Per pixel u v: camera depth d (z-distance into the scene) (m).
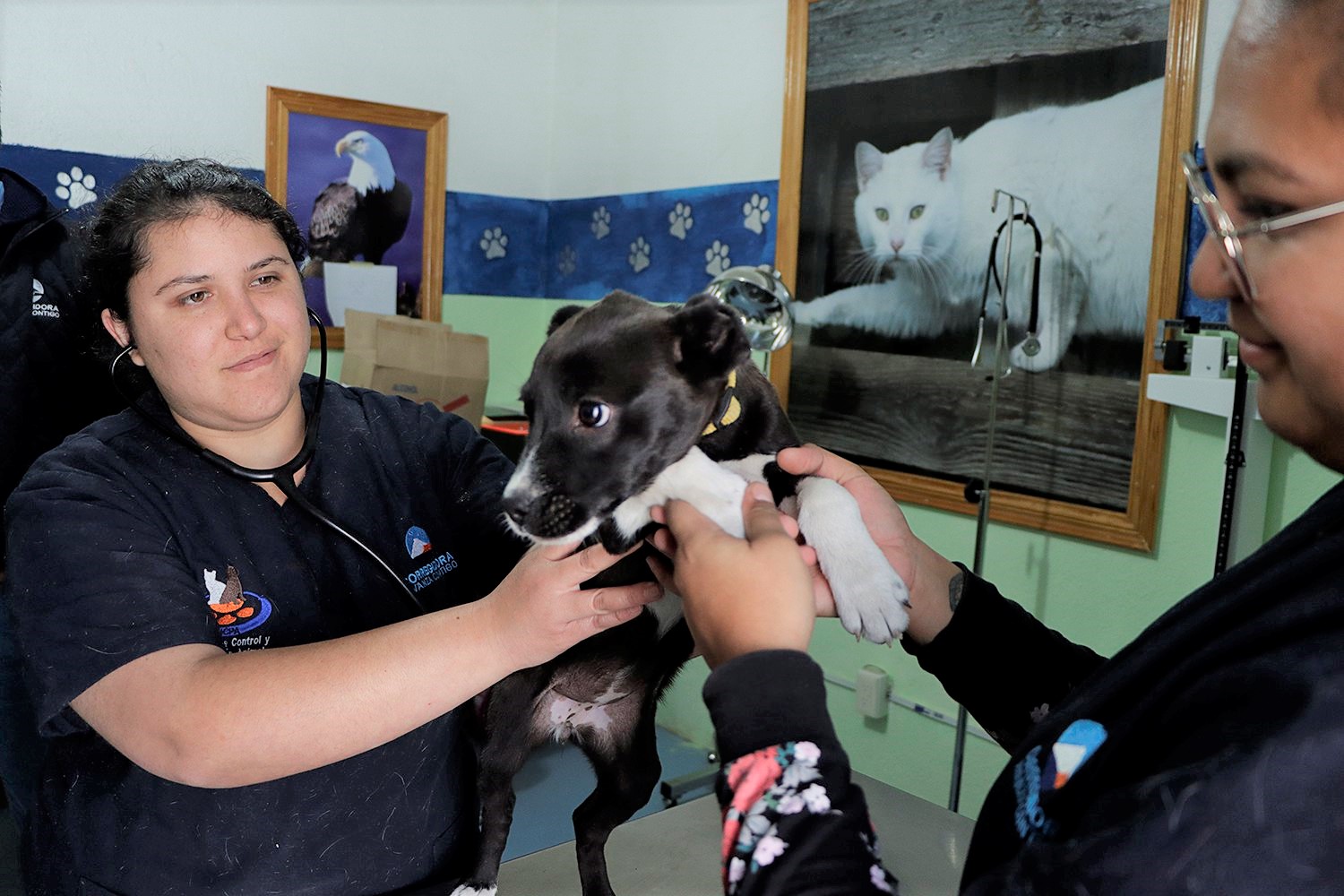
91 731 1.30
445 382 3.33
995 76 2.87
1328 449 0.67
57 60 3.37
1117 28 2.60
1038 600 2.92
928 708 3.18
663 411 1.26
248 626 1.36
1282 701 0.56
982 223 2.94
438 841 1.51
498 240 4.55
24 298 2.43
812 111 3.39
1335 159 0.57
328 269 4.00
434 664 1.12
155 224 1.30
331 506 1.47
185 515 1.34
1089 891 0.59
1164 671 0.70
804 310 3.48
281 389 1.38
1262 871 0.54
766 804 0.71
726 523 1.16
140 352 1.40
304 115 3.88
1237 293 0.67
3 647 2.24
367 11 4.03
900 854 1.58
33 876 1.39
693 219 3.97
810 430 3.49
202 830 1.29
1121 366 2.66
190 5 3.61
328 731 1.08
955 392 3.05
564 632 1.15
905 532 1.29
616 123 4.29
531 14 4.50
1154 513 2.62
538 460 1.26
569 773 3.76
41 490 1.24
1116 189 2.64
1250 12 0.63
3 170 2.43
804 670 0.77
